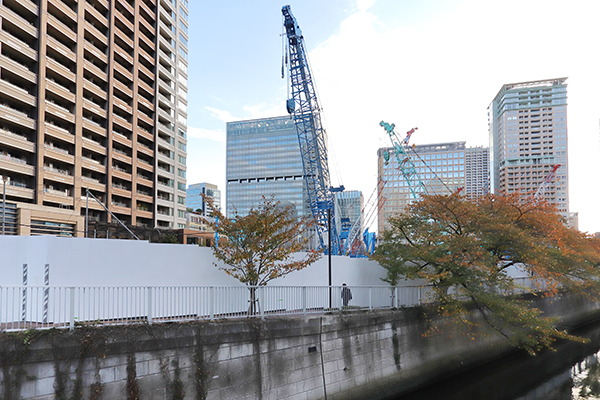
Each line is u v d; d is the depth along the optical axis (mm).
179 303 14523
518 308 19781
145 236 65438
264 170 191875
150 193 81688
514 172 194125
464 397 20219
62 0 61781
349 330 17844
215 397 13336
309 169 55781
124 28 75375
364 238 37969
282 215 19891
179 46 94750
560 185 187750
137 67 77625
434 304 22219
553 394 21484
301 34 53969
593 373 25672
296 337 15836
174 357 12727
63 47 59438
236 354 14078
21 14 55031
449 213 22844
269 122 194625
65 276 15516
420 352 20984
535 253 21859
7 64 50281
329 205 57188
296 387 15523
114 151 70188
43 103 55562
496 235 21922
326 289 19828
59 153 58188
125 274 17078
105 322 12438
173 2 92562
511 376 23859
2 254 15398
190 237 73938
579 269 28391
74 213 56750
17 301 14727
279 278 22266
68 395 10945
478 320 25250
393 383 19109
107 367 11547
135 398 11805
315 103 54500
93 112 65750
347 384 17266
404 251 23312
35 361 10719
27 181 54656
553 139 190625
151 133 83000
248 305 17453
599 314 44500
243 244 18656
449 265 20812
